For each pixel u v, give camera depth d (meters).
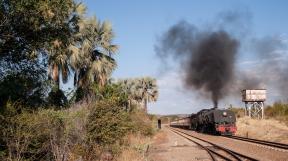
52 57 18.47
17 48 15.79
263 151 22.73
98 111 16.25
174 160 19.64
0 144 11.34
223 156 20.06
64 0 15.43
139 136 29.98
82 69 23.55
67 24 17.28
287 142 31.16
